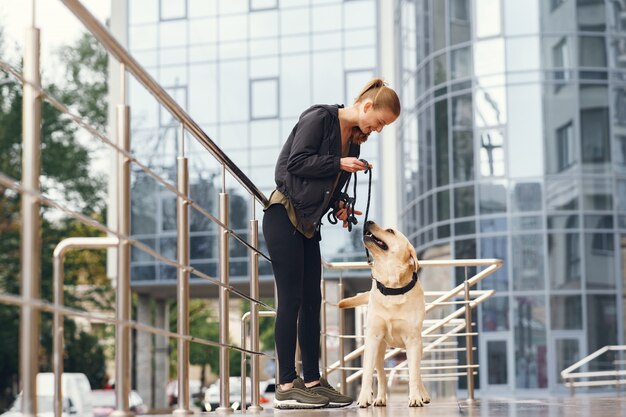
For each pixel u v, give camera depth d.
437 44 19.03
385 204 22.30
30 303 2.15
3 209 27.53
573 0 18.03
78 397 20.81
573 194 17.73
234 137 23.19
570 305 17.55
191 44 23.55
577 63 17.94
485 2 18.41
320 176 3.85
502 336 17.62
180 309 3.25
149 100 24.56
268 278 22.80
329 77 22.80
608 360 17.47
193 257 23.48
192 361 34.09
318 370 4.18
